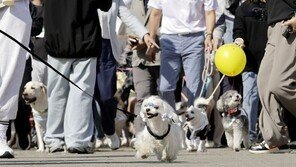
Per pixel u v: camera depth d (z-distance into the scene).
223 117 15.59
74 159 11.49
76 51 12.90
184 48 15.02
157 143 11.04
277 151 13.48
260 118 13.09
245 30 15.82
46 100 15.62
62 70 13.12
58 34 12.97
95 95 15.66
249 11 15.73
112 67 15.36
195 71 15.03
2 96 10.97
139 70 16.25
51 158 11.77
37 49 16.06
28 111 16.55
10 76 10.97
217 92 16.62
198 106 14.92
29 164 10.21
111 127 15.82
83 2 12.90
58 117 13.48
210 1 14.96
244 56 14.12
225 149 15.92
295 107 12.73
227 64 14.01
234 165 10.22
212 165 10.27
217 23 16.30
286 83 12.54
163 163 10.78
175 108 15.39
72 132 13.01
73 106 13.01
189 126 14.80
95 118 16.11
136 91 16.34
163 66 15.20
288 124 13.27
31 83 15.66
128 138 18.06
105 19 15.15
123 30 16.48
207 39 15.02
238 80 17.05
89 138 13.07
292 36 12.52
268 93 12.80
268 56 12.84
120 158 11.88
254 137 16.16
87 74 13.04
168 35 15.09
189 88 15.10
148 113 10.84
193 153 14.23
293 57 12.54
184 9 14.95
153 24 15.62
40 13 15.52
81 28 12.95
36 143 17.27
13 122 16.70
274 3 12.84
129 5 15.75
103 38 15.18
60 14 12.97
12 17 11.02
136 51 16.17
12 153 11.16
